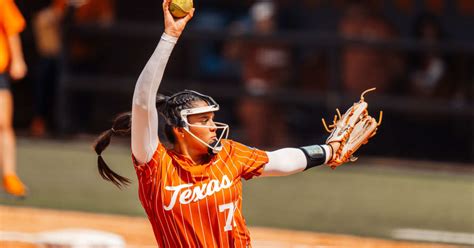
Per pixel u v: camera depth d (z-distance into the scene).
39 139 46.41
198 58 46.78
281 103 45.81
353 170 41.25
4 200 31.55
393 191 37.03
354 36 45.25
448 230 30.00
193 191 14.45
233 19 49.69
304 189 36.59
